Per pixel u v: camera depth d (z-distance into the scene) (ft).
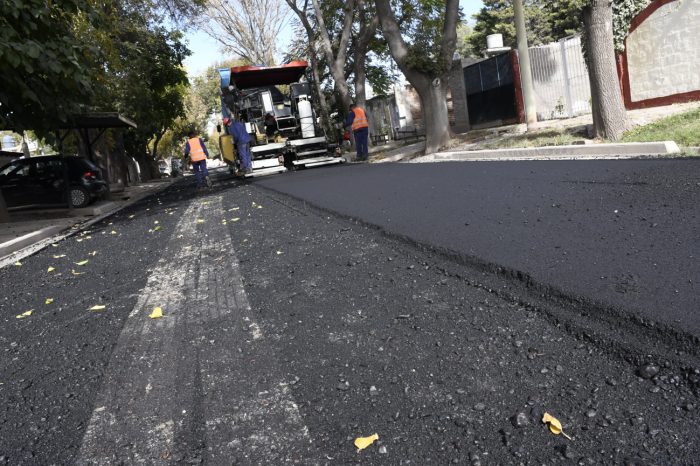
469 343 9.44
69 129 61.11
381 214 21.83
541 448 6.45
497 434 6.83
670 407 6.86
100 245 26.84
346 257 16.43
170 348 11.19
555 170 26.53
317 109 74.33
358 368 9.06
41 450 7.84
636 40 43.42
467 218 18.54
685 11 39.68
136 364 10.61
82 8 35.70
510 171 28.96
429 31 100.73
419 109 90.17
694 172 19.71
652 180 19.61
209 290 15.11
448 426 7.13
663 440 6.29
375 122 113.19
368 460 6.64
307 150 67.15
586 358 8.38
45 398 9.57
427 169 38.17
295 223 23.81
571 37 56.90
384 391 8.21
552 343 9.00
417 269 14.10
